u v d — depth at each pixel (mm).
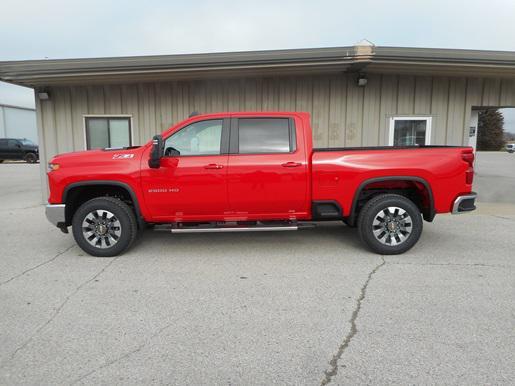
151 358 2807
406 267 4730
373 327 3219
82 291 4066
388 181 5270
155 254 5398
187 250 5586
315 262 4973
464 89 9133
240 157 5137
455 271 4570
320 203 5184
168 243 5973
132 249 5656
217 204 5180
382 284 4176
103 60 7824
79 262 5062
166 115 9484
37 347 2965
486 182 13234
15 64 7879
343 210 5184
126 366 2709
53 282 4336
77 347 2961
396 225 5195
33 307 3676
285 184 5133
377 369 2637
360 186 5109
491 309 3529
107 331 3205
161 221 5289
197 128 5250
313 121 9227
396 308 3574
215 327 3258
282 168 5102
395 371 2609
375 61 7527
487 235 6312
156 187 5113
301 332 3158
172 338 3088
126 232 5207
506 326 3205
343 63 7598
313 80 9133
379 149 5281
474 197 5227
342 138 9258
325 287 4117
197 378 2568
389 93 9117
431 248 5570
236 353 2863
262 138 5211
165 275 4539
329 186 5125
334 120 9211
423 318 3367
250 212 5262
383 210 5156
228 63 7711
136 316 3473
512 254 5262
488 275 4426
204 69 7836
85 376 2596
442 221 7402
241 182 5102
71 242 6129
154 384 2506
